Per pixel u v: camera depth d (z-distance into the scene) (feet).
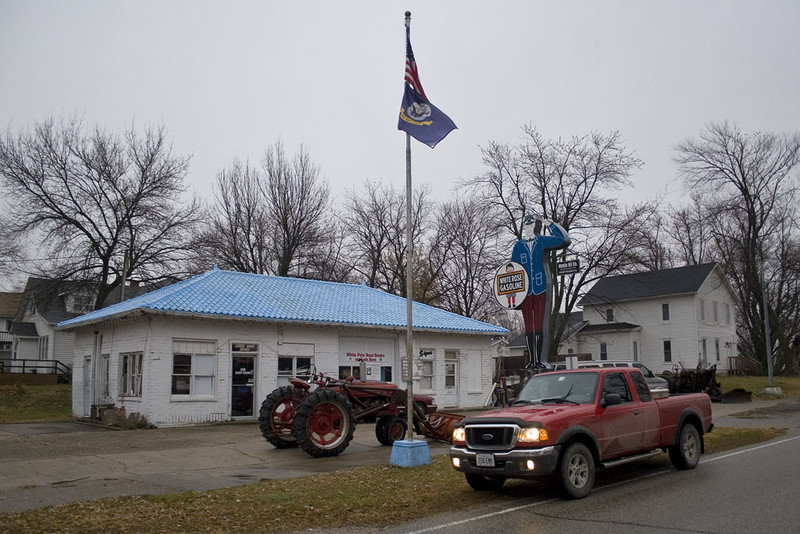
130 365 72.69
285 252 143.43
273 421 51.06
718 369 164.14
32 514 26.71
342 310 85.25
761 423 69.51
